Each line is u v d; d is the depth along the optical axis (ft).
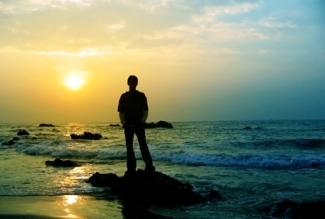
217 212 22.43
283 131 172.04
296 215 21.27
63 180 35.37
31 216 20.76
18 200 25.86
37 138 138.62
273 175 37.88
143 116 28.81
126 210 23.02
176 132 181.57
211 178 35.76
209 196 26.35
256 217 21.22
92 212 22.35
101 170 43.80
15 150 81.87
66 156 64.34
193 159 51.83
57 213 21.77
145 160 28.84
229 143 83.97
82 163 52.11
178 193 25.39
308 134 139.33
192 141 99.86
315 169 42.91
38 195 27.94
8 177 37.45
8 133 210.18
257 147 77.41
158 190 26.00
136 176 28.14
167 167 46.16
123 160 56.95
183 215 21.72
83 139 128.67
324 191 27.94
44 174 39.91
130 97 28.78
